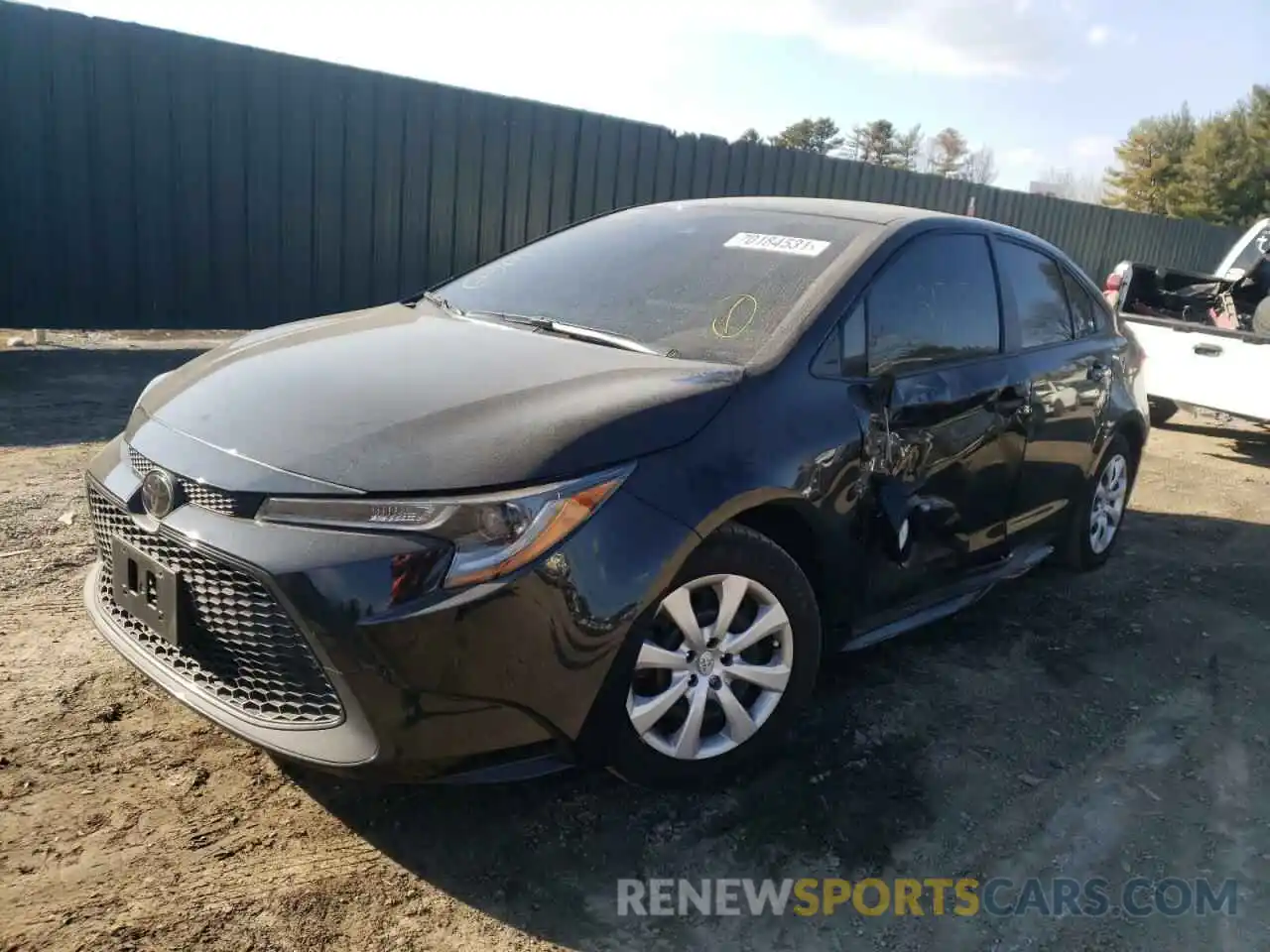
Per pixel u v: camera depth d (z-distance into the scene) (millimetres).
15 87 7551
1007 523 4031
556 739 2461
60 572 3986
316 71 8688
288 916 2303
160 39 7988
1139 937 2504
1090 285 4797
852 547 3121
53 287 8008
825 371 3049
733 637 2814
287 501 2314
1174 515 6352
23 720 2939
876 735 3320
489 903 2412
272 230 8836
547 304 3531
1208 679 3967
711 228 3770
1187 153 47781
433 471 2303
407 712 2248
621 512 2445
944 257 3686
